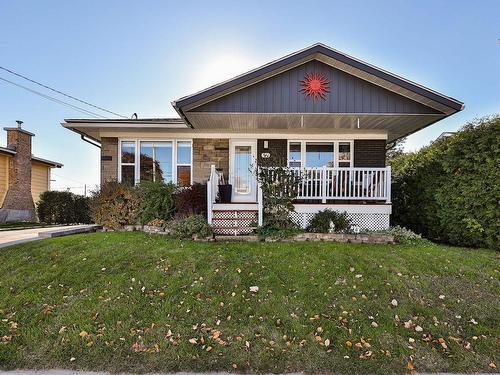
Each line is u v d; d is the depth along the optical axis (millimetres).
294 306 4332
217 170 11156
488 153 6797
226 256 6008
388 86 8602
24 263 5711
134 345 3527
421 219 8859
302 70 8766
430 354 3467
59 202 15211
